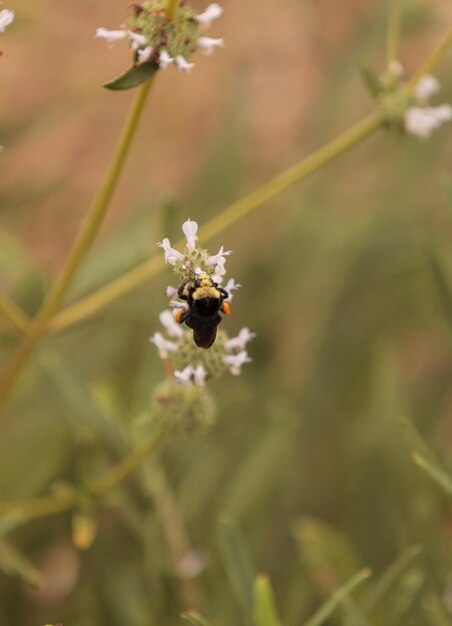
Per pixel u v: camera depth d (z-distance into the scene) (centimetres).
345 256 72
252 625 48
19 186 71
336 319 71
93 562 60
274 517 63
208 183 74
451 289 52
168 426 50
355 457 60
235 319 73
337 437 68
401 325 72
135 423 52
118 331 68
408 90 53
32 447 63
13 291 57
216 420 53
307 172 53
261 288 73
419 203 72
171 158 85
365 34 75
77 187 85
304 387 70
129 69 47
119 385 65
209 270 45
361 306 72
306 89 82
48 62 76
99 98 81
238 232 75
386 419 58
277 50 82
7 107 72
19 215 76
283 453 59
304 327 73
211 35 83
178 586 55
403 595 50
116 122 86
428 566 52
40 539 63
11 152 71
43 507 52
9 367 52
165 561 55
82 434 55
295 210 74
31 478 62
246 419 63
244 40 82
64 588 63
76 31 75
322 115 76
